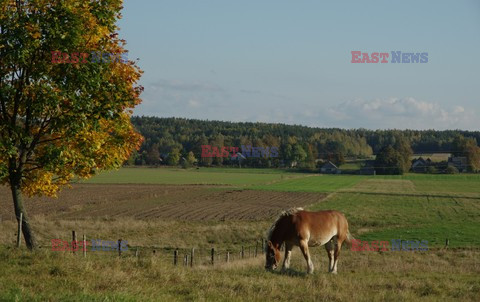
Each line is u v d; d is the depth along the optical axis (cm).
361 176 16938
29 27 1716
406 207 7162
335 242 1855
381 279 1602
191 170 19288
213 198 8162
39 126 1967
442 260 2864
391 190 10744
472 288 1487
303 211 1789
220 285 1299
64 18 1766
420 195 9400
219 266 2011
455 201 8238
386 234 4425
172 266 1516
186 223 5041
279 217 1770
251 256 3106
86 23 1831
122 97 1911
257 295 1190
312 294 1237
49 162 1812
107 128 1995
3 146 1739
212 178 14125
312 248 3278
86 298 986
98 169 2009
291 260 2486
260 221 5338
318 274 1656
